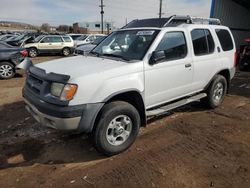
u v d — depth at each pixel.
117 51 4.62
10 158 3.93
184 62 4.85
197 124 5.16
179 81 4.84
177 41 4.77
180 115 5.66
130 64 4.01
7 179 3.42
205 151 4.07
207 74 5.52
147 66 4.19
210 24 5.80
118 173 3.51
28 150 4.16
